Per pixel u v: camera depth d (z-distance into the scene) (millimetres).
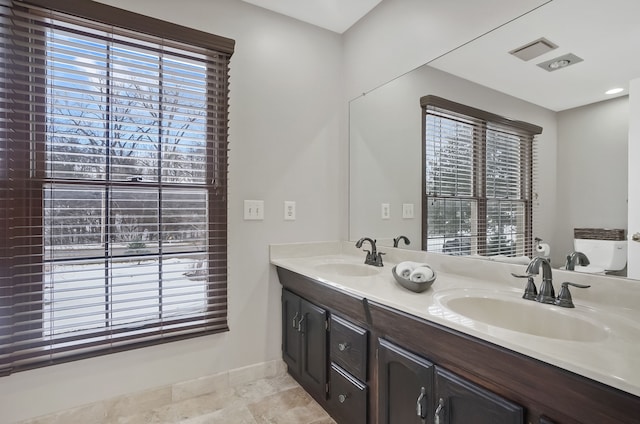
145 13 1768
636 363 722
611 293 1178
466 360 991
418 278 1358
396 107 2029
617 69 1180
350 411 1533
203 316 1938
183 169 1867
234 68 2039
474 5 1596
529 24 1404
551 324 1125
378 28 2145
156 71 1777
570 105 1301
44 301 1533
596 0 1227
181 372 1901
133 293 1763
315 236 2355
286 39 2230
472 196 1636
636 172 1140
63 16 1546
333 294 1624
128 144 1730
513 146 1485
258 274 2139
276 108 2189
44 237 1554
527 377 833
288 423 1691
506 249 1507
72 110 1602
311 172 2334
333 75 2439
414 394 1181
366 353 1430
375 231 2205
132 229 1747
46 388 1578
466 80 1645
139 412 1772
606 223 1210
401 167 2012
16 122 1484
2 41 1457
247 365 2105
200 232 1928
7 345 1469
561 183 1331
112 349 1691
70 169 1602
